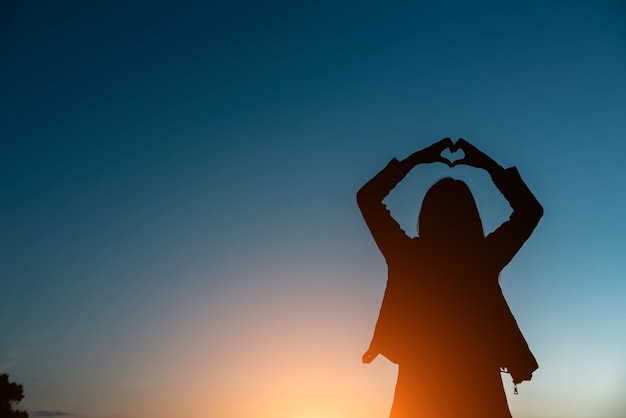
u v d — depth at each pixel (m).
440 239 2.47
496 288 2.45
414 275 2.45
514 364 2.36
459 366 2.35
